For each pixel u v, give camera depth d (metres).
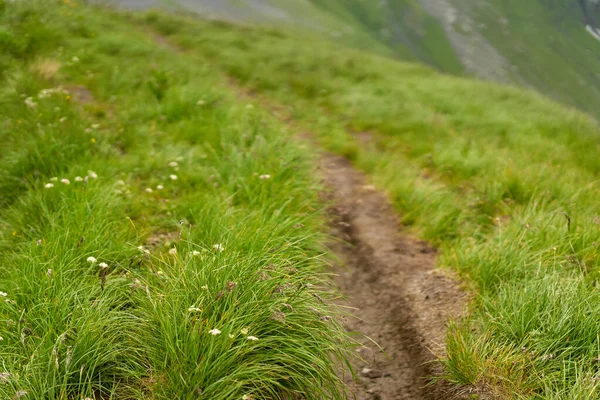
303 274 4.14
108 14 20.64
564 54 180.88
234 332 3.20
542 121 13.65
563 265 4.62
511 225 5.46
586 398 2.97
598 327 3.44
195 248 4.36
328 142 11.00
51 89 8.20
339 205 7.10
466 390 3.43
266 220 4.99
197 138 7.74
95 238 4.12
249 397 3.00
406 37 149.62
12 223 4.71
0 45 9.90
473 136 11.80
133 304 3.64
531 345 3.48
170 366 3.05
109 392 3.11
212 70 15.17
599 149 11.27
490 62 153.75
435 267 5.25
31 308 3.36
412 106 14.41
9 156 5.69
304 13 79.38
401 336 4.25
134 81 10.48
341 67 19.64
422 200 6.86
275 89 15.51
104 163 6.02
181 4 37.19
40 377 2.88
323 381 3.46
